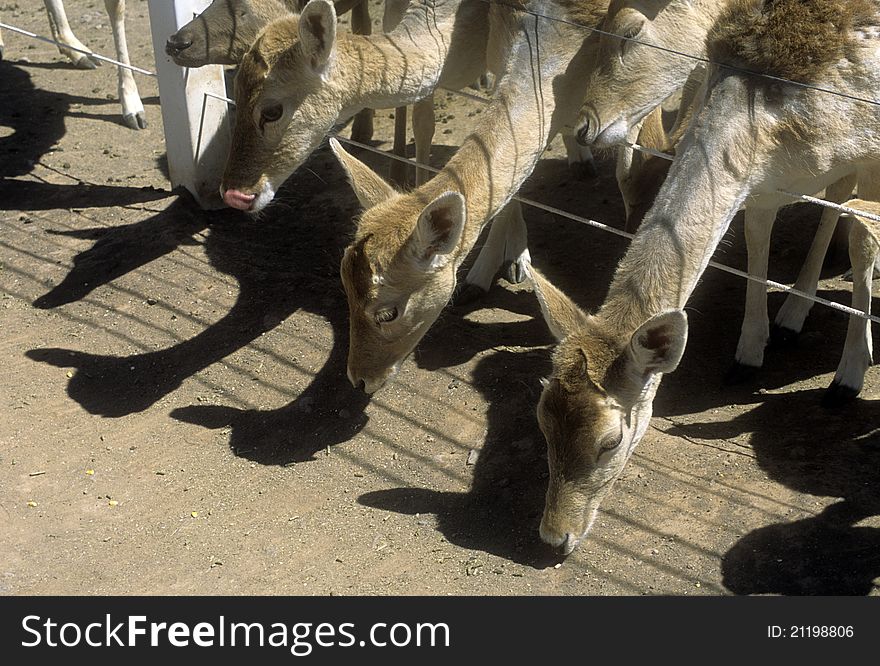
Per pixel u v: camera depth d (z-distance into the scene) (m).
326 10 1.58
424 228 1.41
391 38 1.77
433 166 2.45
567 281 2.05
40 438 1.73
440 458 1.65
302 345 1.91
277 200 2.38
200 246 2.20
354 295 1.48
